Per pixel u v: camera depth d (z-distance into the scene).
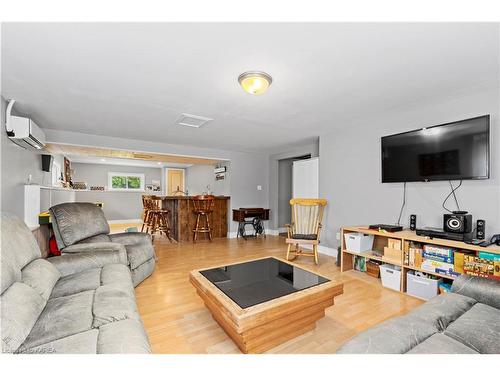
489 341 1.08
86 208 2.77
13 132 2.55
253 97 2.54
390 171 3.00
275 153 6.12
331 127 3.67
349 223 3.67
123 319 1.28
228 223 5.86
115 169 8.49
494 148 2.30
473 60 1.81
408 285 2.45
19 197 2.81
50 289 1.54
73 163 7.84
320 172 4.19
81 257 2.06
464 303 1.43
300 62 1.85
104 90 2.37
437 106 2.70
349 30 1.48
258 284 1.84
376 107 2.83
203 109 2.92
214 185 6.73
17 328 1.05
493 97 2.31
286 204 6.36
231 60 1.83
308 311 1.72
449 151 2.47
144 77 2.10
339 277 2.96
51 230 3.06
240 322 1.34
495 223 2.28
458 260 2.10
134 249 2.68
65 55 1.76
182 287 2.62
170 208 5.71
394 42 1.59
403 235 2.50
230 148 5.49
